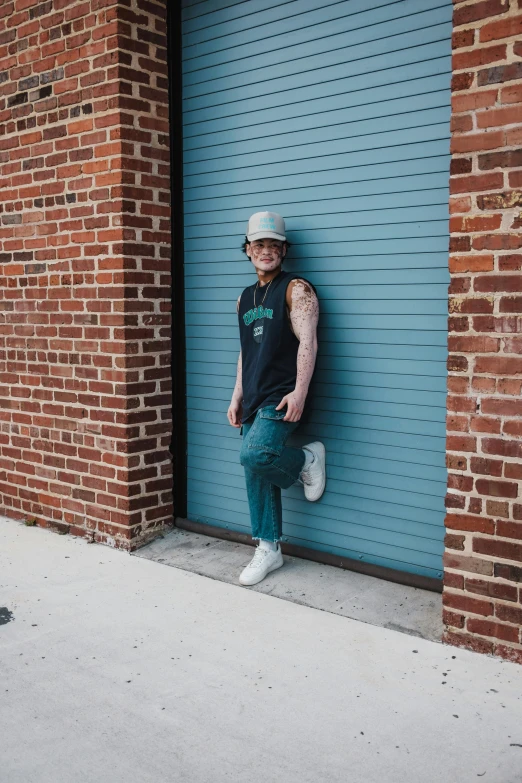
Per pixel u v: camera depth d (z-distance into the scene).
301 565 3.94
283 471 3.66
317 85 3.77
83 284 4.43
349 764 2.34
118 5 4.06
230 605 3.51
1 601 3.62
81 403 4.53
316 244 3.84
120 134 4.13
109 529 4.44
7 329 4.99
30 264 4.75
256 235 3.63
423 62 3.37
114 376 4.31
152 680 2.87
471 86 2.78
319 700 2.69
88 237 4.36
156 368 4.41
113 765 2.38
